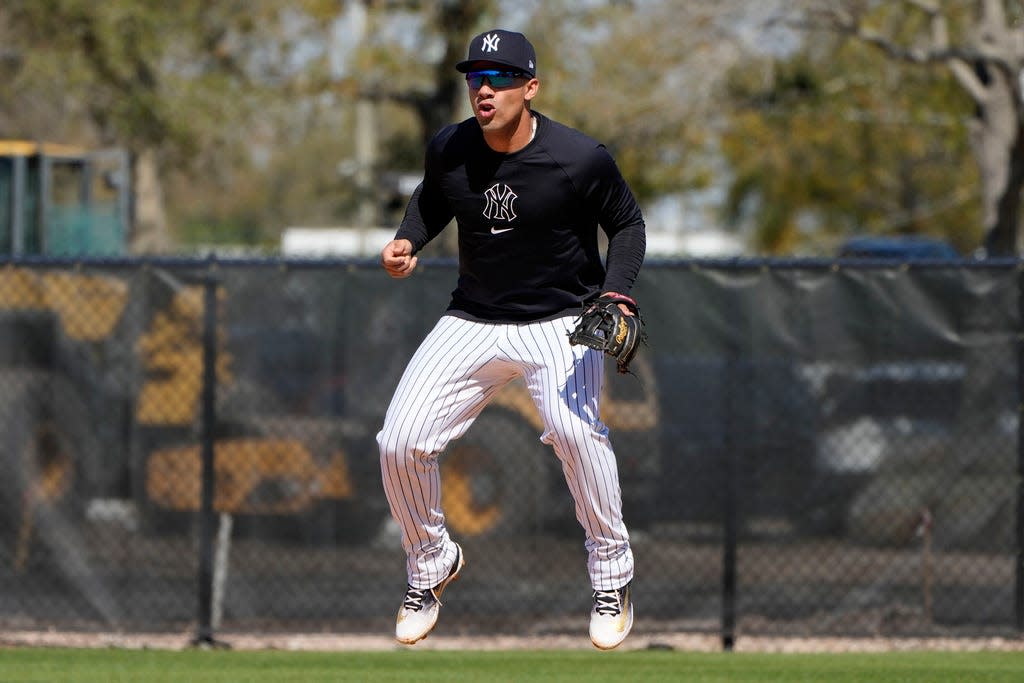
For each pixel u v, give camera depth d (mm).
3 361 31500
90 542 31422
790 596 31125
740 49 59906
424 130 75750
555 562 31562
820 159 112250
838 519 31078
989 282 30875
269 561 31453
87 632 31391
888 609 30953
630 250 19453
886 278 31031
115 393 31531
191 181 91125
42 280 31547
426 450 19750
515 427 31828
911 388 31016
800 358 31141
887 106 75312
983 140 57625
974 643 30781
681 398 31328
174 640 31312
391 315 31484
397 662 28953
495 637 31406
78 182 61844
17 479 31453
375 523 31516
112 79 73188
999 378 30859
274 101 72875
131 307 31562
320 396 31531
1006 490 30844
